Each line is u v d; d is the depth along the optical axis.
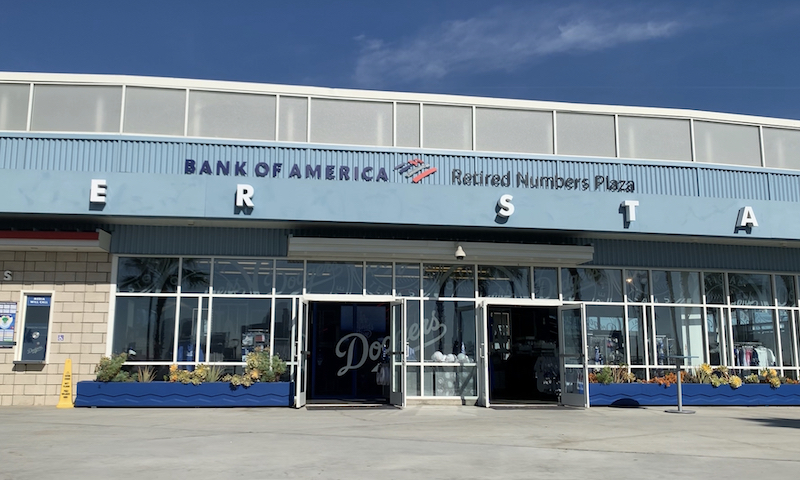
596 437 11.20
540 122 18.08
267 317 16.70
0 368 15.80
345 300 16.50
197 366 16.19
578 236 17.64
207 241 16.72
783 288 19.38
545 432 11.77
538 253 17.16
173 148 16.45
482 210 16.27
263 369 16.08
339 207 15.77
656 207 17.00
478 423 13.05
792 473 8.22
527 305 17.41
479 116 17.84
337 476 7.71
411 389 16.98
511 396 18.52
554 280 18.06
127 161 16.31
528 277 17.91
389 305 18.14
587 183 17.75
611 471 8.23
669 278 18.66
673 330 18.44
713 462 8.94
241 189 15.42
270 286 16.83
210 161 16.48
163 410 15.09
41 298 16.12
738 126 19.22
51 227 16.23
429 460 8.78
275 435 11.05
